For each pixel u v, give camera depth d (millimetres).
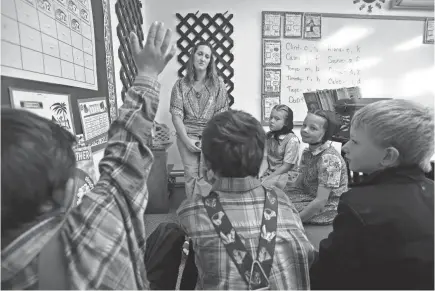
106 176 467
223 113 706
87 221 423
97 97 1298
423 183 616
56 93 893
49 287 386
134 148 485
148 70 548
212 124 678
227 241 608
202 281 621
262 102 3400
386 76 3516
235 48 3338
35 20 783
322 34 3375
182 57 3277
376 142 619
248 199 657
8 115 355
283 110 1848
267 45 3322
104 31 1451
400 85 3545
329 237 675
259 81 3402
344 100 1963
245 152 637
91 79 1233
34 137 343
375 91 3527
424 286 551
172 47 562
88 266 405
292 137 1806
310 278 698
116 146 486
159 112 3326
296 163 1760
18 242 344
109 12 1565
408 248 550
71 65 1025
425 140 598
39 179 336
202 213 645
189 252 761
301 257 645
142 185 487
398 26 3438
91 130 1189
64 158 374
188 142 2240
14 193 323
